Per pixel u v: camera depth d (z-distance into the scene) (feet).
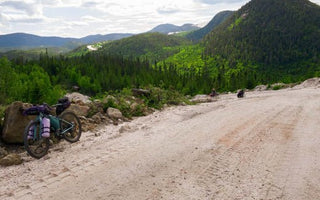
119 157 16.03
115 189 11.73
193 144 18.93
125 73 426.10
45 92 78.43
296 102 46.21
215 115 31.32
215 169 14.16
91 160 15.57
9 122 18.69
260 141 19.83
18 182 12.66
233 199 10.87
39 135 16.94
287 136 21.33
